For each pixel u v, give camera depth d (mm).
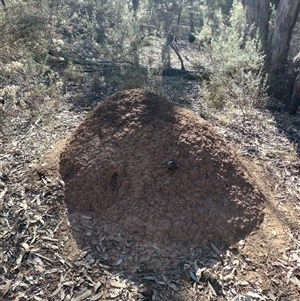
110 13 10312
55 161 3584
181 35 12523
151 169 3121
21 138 4277
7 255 2758
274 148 4535
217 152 3322
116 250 2820
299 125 5438
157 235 2877
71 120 5012
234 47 5918
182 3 12773
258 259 2811
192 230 2908
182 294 2525
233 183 3234
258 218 3129
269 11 8023
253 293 2561
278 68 7094
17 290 2525
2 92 3967
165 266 2715
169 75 7902
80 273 2652
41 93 5309
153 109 3441
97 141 3395
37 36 6875
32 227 2988
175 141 3232
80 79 7027
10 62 5945
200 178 3133
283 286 2631
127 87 6508
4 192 3275
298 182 3850
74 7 11062
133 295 2498
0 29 6320
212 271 2689
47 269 2676
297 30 10289
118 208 3043
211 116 5340
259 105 5957
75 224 3021
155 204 3008
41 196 3244
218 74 6023
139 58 8812
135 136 3275
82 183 3221
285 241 2994
